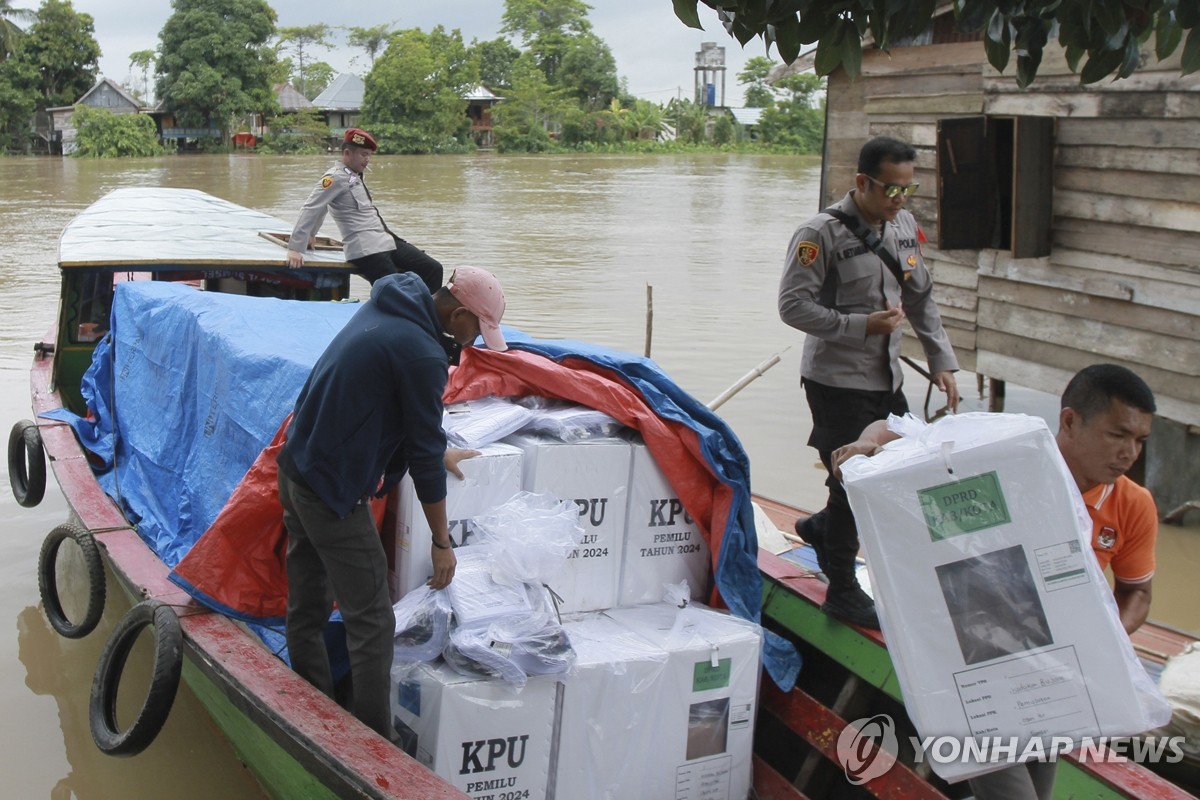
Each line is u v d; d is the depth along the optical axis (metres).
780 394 9.80
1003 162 8.14
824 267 3.81
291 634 3.43
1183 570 6.43
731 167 53.28
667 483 3.71
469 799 2.72
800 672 4.02
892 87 9.12
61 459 5.73
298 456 3.09
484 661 3.07
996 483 2.43
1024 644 2.43
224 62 62.75
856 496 2.49
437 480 3.08
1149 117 6.99
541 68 87.38
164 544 4.64
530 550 3.28
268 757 3.41
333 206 7.20
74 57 62.19
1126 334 7.32
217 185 35.75
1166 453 7.06
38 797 4.28
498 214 26.89
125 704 4.93
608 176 44.25
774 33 2.76
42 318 12.66
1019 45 2.80
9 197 30.11
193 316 5.09
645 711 3.31
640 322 12.76
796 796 3.67
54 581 5.08
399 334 3.03
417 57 67.69
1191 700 3.59
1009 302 8.27
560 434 3.56
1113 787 2.95
